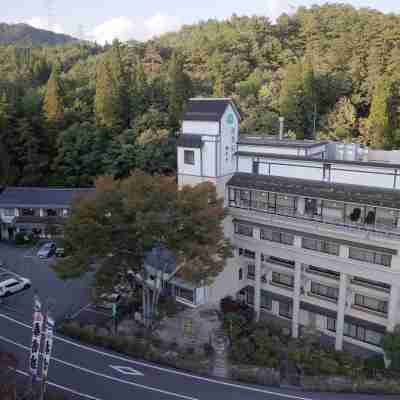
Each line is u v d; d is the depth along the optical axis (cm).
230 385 2775
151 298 3825
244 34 9731
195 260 2942
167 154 6531
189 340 3347
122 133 6675
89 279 4291
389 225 3098
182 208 2942
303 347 3203
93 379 2756
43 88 7788
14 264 4688
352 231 3131
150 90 7300
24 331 3272
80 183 6394
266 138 4675
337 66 8269
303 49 9519
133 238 2966
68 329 3294
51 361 2928
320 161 3462
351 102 7838
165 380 2794
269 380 2844
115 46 9012
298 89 7512
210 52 9412
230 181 3756
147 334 3316
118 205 2978
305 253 3431
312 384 2823
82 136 6475
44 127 6662
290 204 3547
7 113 6550
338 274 3478
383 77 7250
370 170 3259
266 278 3900
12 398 2294
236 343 3266
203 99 3731
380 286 3278
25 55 10138
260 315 3934
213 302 3853
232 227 3834
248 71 8769
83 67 9094
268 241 3644
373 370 3022
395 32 7881
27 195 5509
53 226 5272
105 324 3497
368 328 3281
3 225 5403
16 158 6612
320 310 3528
